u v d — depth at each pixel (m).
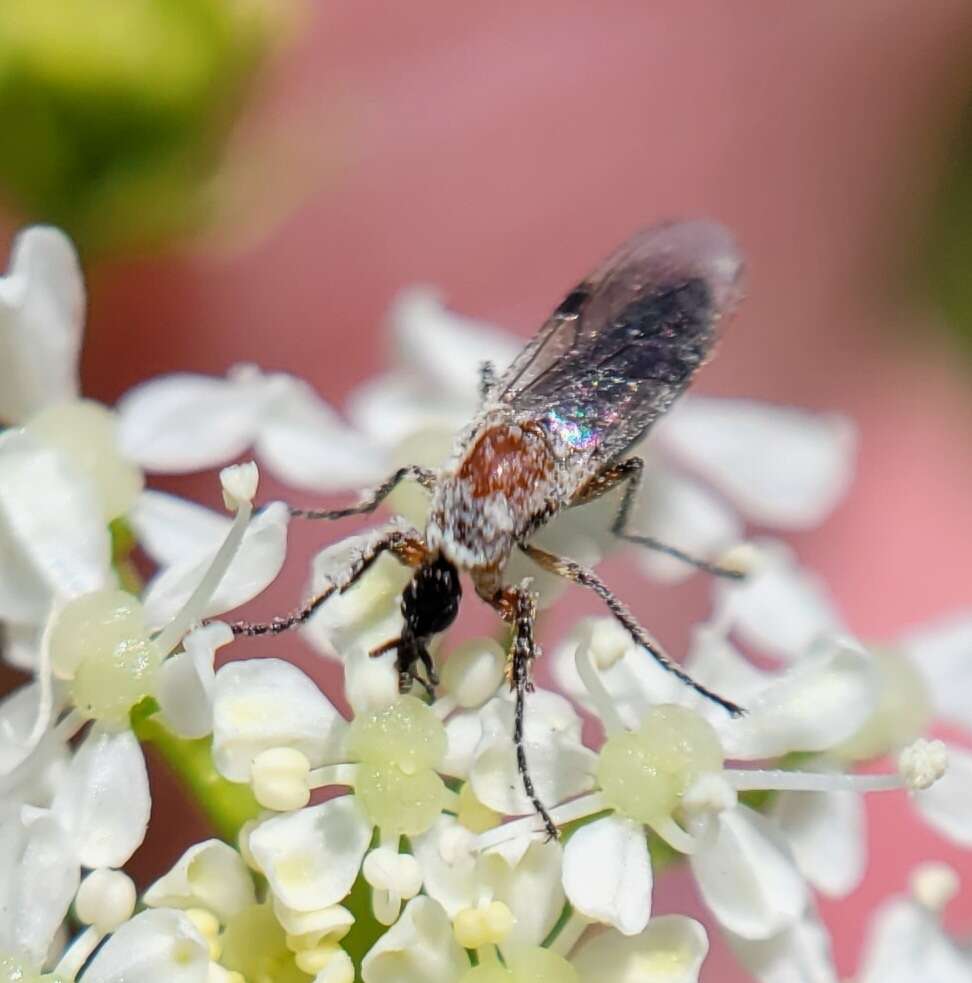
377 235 0.08
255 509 0.06
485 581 0.05
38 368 0.06
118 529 0.06
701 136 0.08
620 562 0.07
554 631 0.07
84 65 0.06
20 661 0.05
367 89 0.08
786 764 0.05
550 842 0.05
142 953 0.05
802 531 0.07
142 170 0.06
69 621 0.05
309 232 0.08
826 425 0.06
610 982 0.05
